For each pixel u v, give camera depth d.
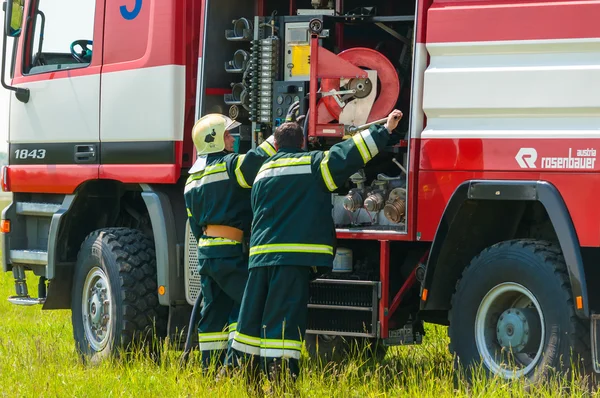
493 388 12.49
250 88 16.31
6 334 20.61
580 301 12.28
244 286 14.56
